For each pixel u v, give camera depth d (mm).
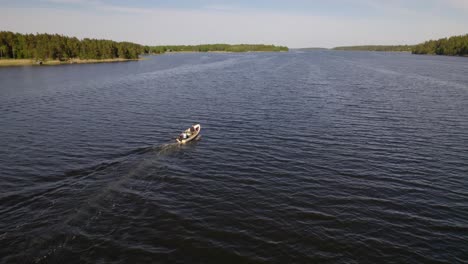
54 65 171625
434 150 37719
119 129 45719
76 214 23406
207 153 36688
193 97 71000
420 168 32781
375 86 87500
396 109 58344
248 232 22172
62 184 28125
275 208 25203
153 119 51500
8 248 19703
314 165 33438
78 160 33844
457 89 82062
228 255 19891
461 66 158125
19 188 27375
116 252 19844
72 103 64188
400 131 44906
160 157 35031
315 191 27969
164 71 133875
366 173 31578
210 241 21141
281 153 36781
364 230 22562
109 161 33531
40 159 34062
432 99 68250
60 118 51812
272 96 71625
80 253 19594
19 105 61906
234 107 60281
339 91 78625
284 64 174500
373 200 26531
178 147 38469
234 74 120250
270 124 48469
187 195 26953
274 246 20781
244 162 34219
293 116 53188
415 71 131625
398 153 36812
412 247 20891
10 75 116750
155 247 20422
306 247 20734
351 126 47344
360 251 20453
